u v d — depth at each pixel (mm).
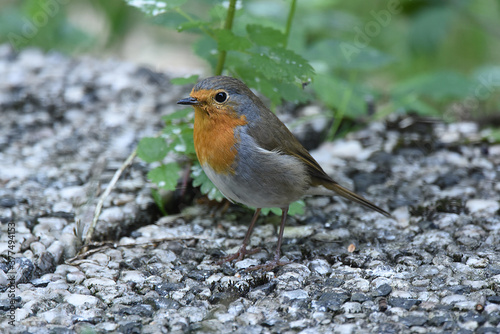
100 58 16547
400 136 12875
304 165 8500
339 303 7219
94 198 9969
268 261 8539
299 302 7277
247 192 8188
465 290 7387
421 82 13297
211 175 8195
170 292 7598
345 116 13172
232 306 7258
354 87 13375
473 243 8664
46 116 13281
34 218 9336
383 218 9680
